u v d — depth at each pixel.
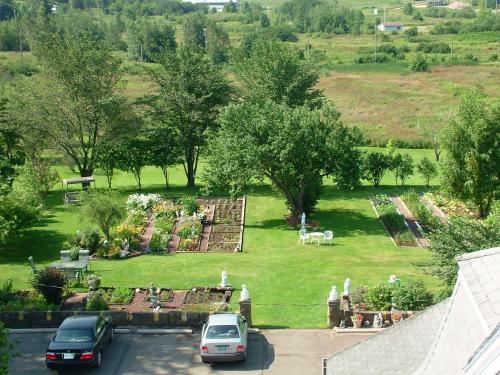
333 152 45.59
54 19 177.62
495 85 107.25
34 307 26.86
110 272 34.84
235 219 48.12
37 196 46.41
